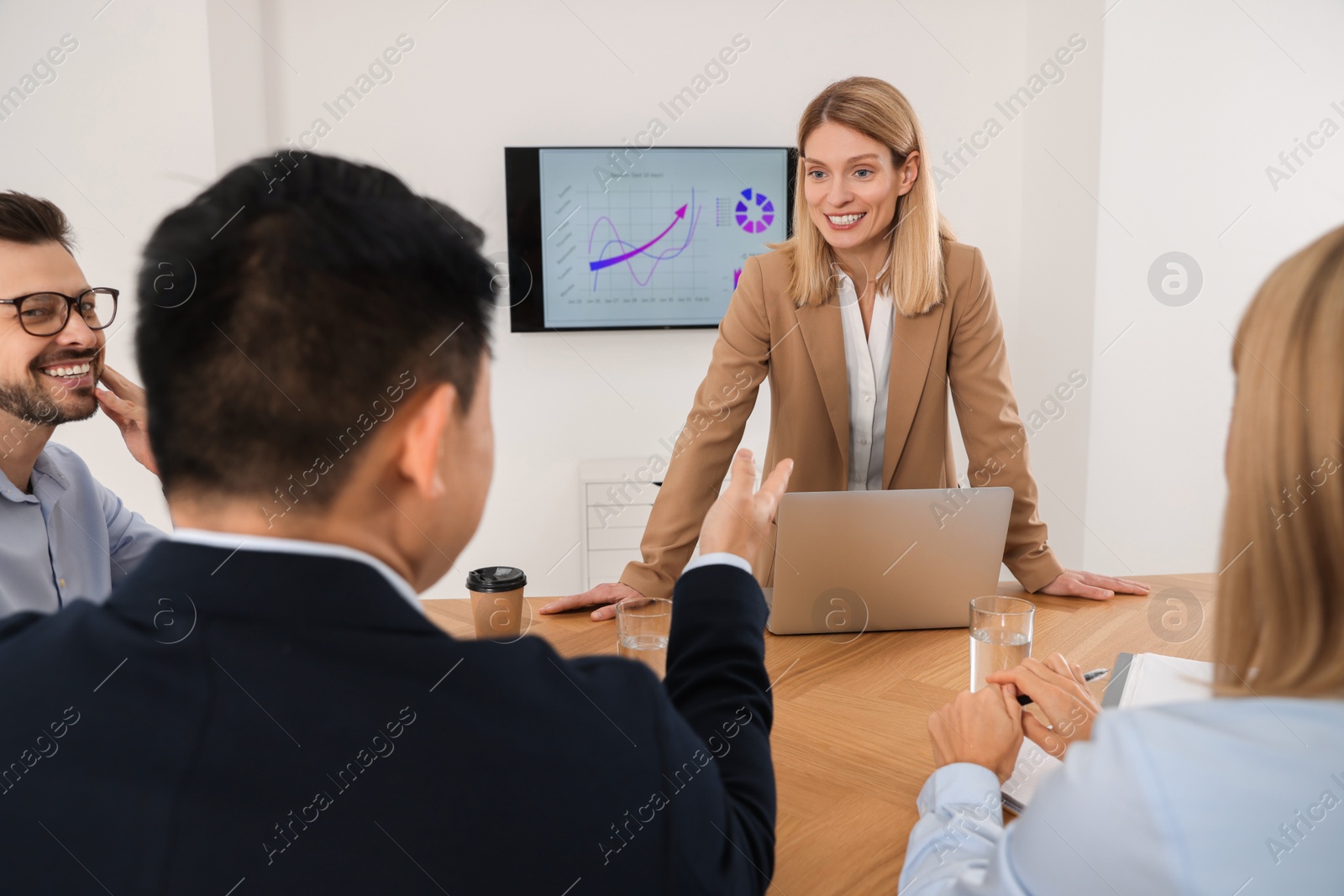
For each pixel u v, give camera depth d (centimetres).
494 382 364
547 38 349
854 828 100
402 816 52
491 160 353
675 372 372
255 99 328
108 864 50
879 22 362
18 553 145
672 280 362
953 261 188
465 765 53
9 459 145
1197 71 323
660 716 59
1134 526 345
